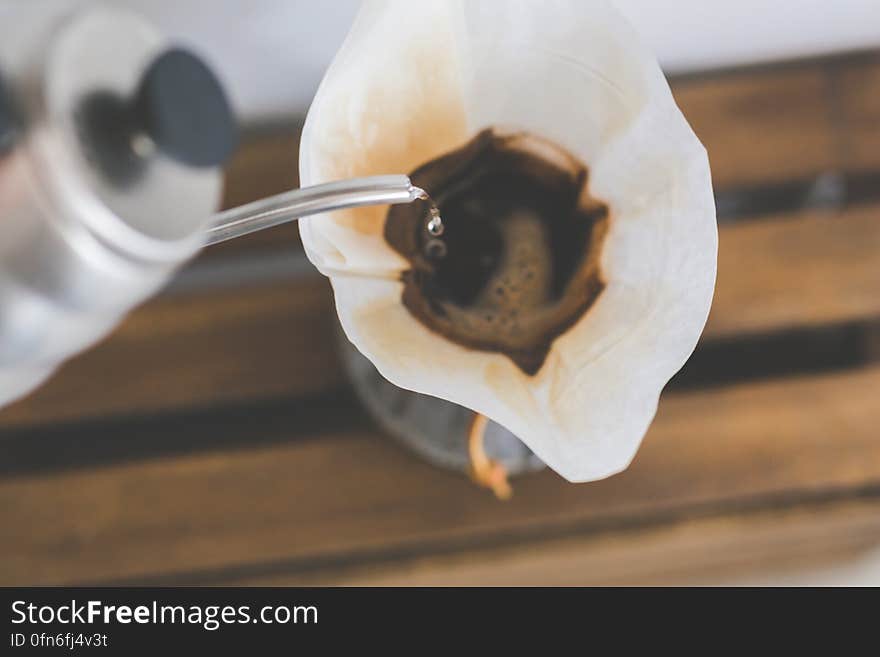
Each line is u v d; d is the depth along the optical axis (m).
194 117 0.52
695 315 0.66
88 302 0.53
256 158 0.86
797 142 0.87
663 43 0.83
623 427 0.66
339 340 0.85
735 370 0.89
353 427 0.86
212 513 0.84
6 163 0.50
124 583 0.84
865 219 0.88
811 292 0.87
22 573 0.83
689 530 0.86
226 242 0.85
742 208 0.90
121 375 0.85
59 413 0.84
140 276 0.53
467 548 0.85
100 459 0.85
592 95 0.68
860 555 0.99
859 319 0.87
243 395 0.85
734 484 0.86
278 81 0.83
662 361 0.66
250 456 0.85
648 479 0.86
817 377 0.87
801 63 0.88
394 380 0.65
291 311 0.86
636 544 0.86
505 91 0.69
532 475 0.85
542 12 0.66
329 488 0.85
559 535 0.86
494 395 0.66
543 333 0.69
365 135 0.67
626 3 0.79
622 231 0.69
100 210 0.51
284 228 0.85
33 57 0.50
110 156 0.51
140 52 0.52
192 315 0.85
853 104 0.87
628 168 0.68
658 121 0.67
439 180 0.71
